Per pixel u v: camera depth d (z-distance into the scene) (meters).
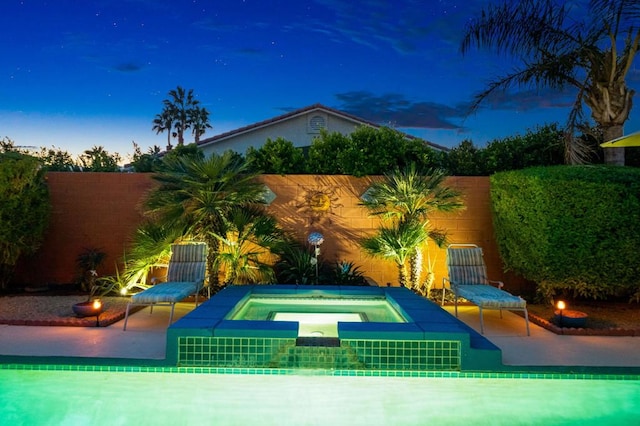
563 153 9.37
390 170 8.83
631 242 6.86
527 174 7.48
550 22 8.91
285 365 4.80
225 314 5.50
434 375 4.75
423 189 7.82
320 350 4.81
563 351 5.40
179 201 7.60
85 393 4.45
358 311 6.64
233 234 8.17
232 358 4.82
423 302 6.29
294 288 7.30
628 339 5.93
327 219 8.81
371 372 4.77
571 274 7.16
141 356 5.00
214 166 7.62
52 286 8.73
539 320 6.68
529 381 4.73
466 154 9.42
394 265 8.80
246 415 4.11
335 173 9.09
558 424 4.08
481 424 4.05
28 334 5.82
